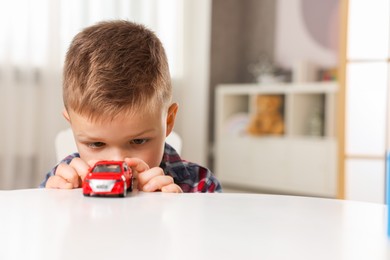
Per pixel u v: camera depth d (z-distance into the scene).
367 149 2.61
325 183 3.30
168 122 0.80
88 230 0.34
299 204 0.47
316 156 3.36
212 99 4.19
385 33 2.56
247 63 4.37
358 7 2.59
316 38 3.99
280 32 4.19
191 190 0.98
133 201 0.47
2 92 2.85
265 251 0.30
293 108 3.59
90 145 0.69
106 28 0.74
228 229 0.35
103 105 0.65
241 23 4.36
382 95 2.58
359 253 0.30
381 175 2.60
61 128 3.05
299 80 3.81
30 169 2.97
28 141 2.95
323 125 3.67
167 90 0.75
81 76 0.68
